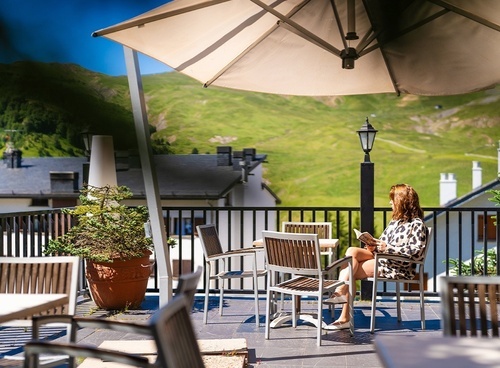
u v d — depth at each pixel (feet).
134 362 7.51
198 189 99.55
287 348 16.80
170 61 15.98
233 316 20.86
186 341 6.71
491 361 6.14
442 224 101.40
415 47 17.20
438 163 127.24
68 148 125.80
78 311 21.54
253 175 114.73
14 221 20.65
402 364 6.03
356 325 19.39
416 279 18.86
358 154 128.88
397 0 15.88
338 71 18.37
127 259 21.33
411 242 18.48
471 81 17.80
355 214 128.36
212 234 20.81
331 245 21.24
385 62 18.03
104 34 14.03
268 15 16.26
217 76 17.80
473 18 15.47
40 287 10.67
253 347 16.92
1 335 18.25
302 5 16.17
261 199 121.80
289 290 17.26
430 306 22.11
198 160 110.52
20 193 108.99
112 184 24.41
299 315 19.33
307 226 23.90
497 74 17.37
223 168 106.52
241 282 24.72
